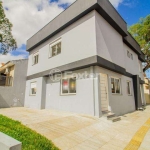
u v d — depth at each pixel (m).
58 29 8.89
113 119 6.17
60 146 3.21
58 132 4.13
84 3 7.17
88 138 3.89
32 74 11.69
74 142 3.53
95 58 6.28
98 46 6.65
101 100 7.02
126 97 9.80
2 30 10.34
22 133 3.14
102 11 7.07
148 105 16.05
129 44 11.55
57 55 8.94
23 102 11.95
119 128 5.17
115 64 8.08
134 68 12.81
